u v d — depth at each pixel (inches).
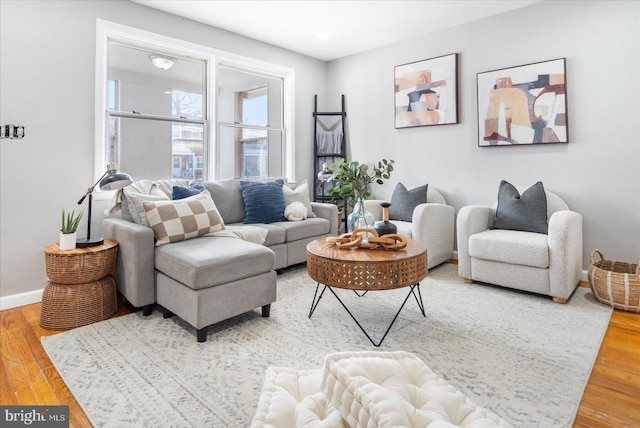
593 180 121.9
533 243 106.7
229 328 88.5
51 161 110.0
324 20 145.1
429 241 134.3
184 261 83.7
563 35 126.0
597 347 78.5
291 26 150.4
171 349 77.7
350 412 40.3
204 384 65.0
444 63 153.9
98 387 63.9
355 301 107.1
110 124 127.3
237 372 69.0
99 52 118.5
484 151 146.3
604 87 118.8
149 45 134.1
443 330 87.2
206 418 56.2
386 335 84.1
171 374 68.1
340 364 44.5
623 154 116.2
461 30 149.8
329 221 155.6
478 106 145.2
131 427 54.1
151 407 58.7
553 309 100.5
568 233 102.6
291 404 45.0
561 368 70.2
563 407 58.5
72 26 112.7
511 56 137.7
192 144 148.4
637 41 112.8
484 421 40.7
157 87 138.6
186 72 146.4
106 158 123.0
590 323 91.0
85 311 90.0
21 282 106.1
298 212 145.0
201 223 104.5
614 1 116.1
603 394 62.2
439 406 42.6
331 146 191.5
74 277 88.8
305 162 190.9
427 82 159.5
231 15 139.3
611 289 100.6
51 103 109.5
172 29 136.9
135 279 92.0
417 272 82.1
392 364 47.8
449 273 136.4
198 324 80.0
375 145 180.7
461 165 152.9
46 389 63.5
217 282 83.5
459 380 66.2
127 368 70.1
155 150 138.2
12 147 103.4
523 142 135.0
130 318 94.4
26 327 89.5
